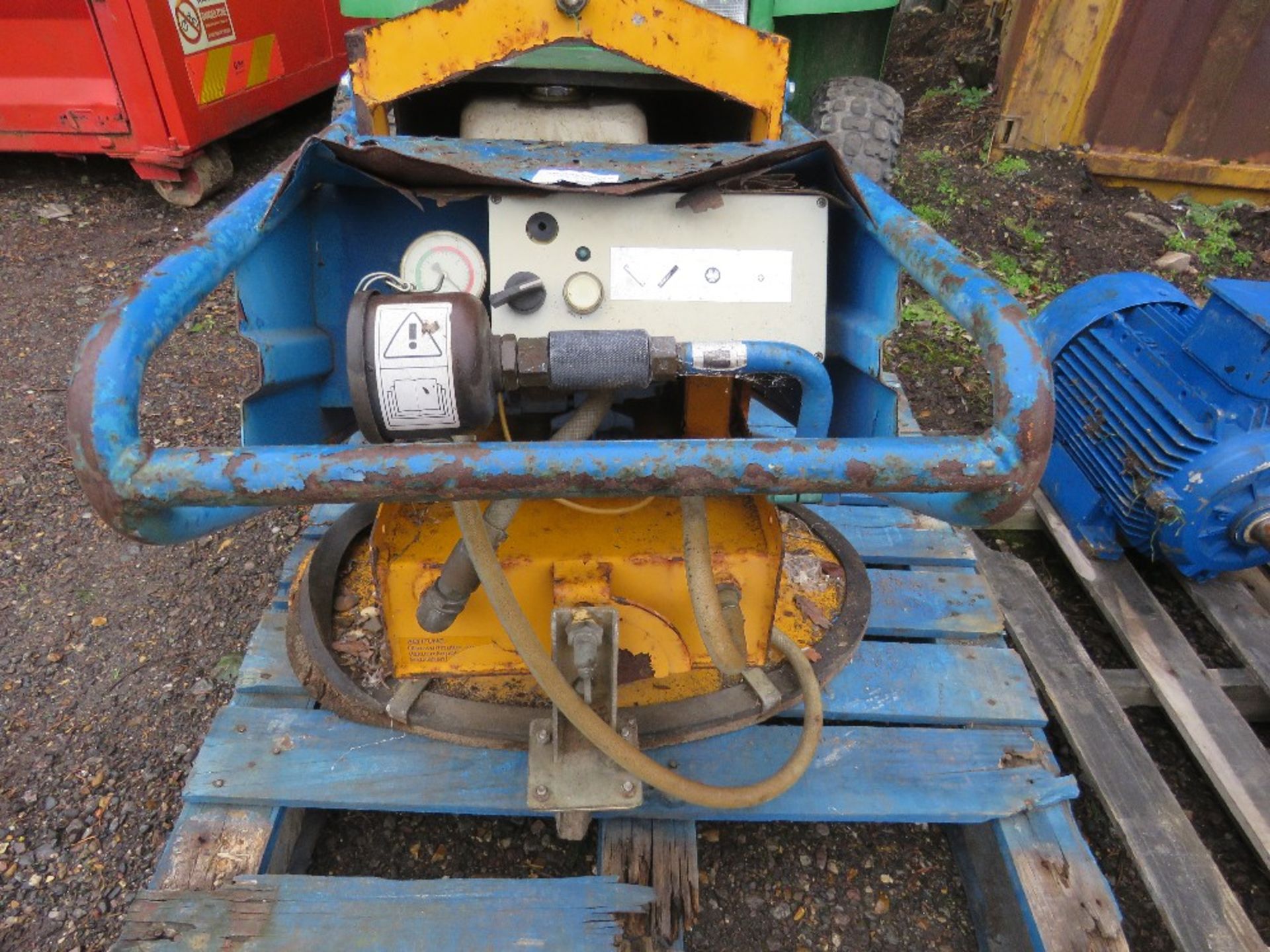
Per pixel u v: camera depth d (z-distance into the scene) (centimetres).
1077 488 198
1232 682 171
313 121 440
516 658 134
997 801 133
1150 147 357
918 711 147
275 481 79
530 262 109
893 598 169
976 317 92
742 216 110
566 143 122
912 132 404
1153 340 188
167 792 153
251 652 152
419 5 161
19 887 139
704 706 136
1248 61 327
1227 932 128
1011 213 344
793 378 134
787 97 182
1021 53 359
